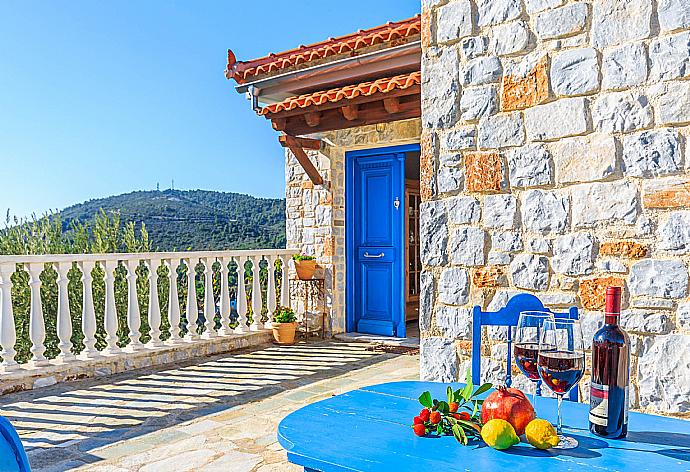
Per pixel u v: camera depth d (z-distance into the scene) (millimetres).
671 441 1720
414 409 2041
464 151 3750
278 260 8172
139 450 3785
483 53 3654
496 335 3635
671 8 3020
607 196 3234
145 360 6230
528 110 3494
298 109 6930
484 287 3672
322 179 8133
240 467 3473
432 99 3871
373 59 6535
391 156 7906
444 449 1663
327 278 8109
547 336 1720
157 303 6430
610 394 1740
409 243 9289
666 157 3053
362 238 8258
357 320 8320
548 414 1970
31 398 5043
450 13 3777
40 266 5543
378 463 1559
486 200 3668
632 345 3170
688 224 3002
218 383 5527
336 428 1847
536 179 3471
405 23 6629
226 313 7199
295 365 6324
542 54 3434
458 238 3779
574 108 3328
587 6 3271
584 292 3312
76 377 5668
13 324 5336
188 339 6750
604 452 1636
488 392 2266
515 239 3557
